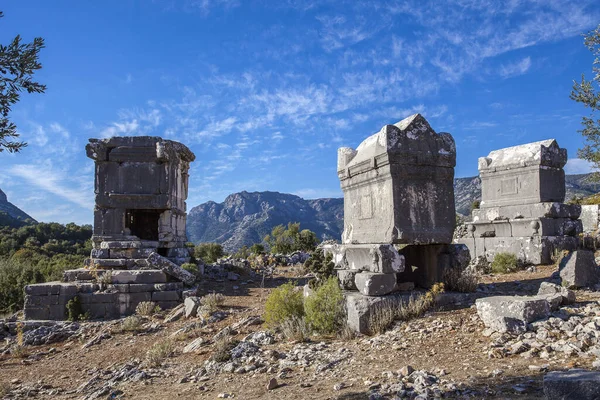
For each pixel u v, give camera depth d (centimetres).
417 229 852
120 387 694
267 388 561
